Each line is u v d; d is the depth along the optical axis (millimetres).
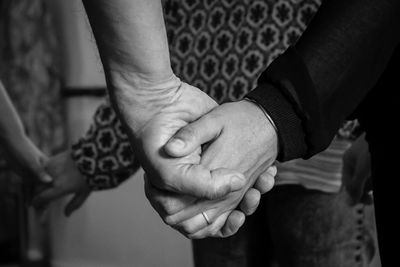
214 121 755
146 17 718
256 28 1010
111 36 724
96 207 2650
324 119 774
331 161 1032
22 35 2600
